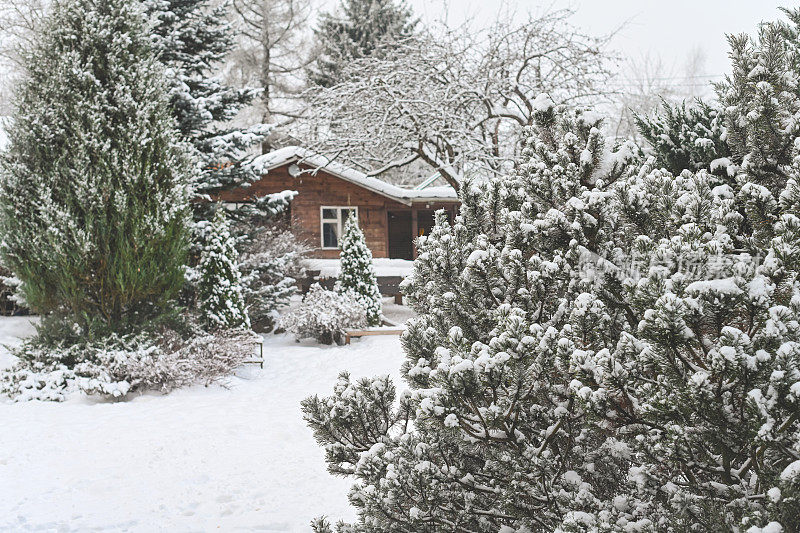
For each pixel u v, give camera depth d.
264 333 19.28
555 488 3.26
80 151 11.66
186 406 10.62
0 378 11.77
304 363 14.40
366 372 12.88
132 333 12.24
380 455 3.70
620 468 3.44
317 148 24.61
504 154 25.19
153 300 12.62
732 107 3.71
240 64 34.81
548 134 4.18
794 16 5.39
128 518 5.87
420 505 3.40
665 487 2.96
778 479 2.38
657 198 3.46
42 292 11.84
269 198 18.67
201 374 12.23
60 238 11.45
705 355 2.68
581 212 3.48
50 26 12.30
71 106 11.87
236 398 11.23
